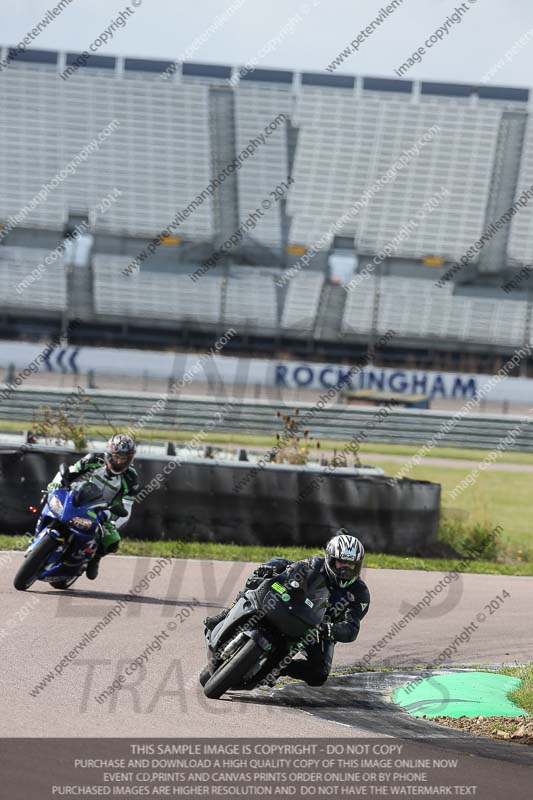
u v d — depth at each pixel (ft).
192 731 70.18
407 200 647.15
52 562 117.50
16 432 224.74
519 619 128.26
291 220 642.63
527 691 90.07
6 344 487.20
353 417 368.68
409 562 165.58
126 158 654.94
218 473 166.81
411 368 578.66
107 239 634.84
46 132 655.76
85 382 472.85
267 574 79.30
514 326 615.16
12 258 619.26
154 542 163.32
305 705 82.53
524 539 203.10
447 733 77.30
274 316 611.88
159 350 590.55
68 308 582.76
